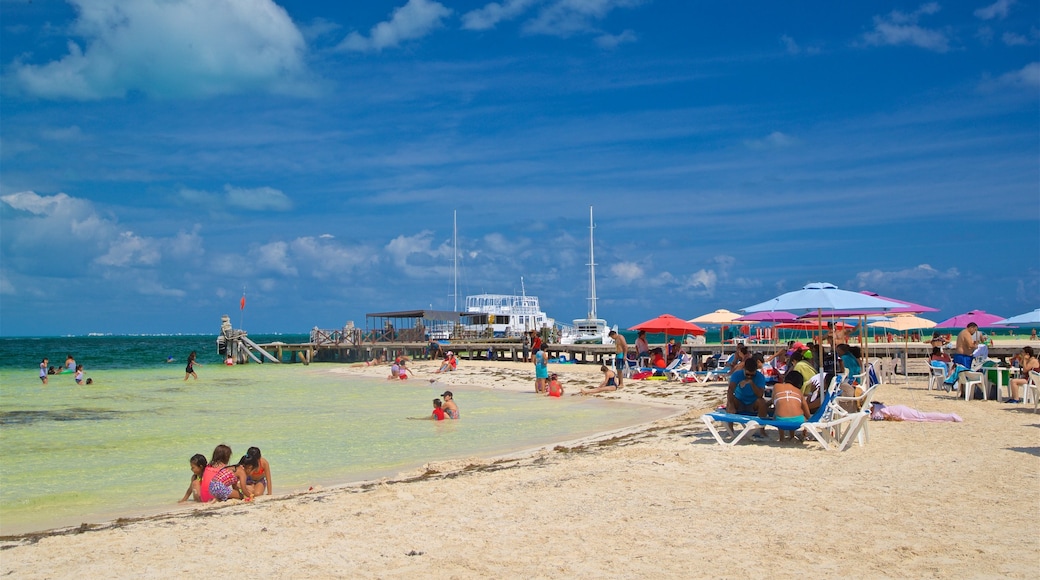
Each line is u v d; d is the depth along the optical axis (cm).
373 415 2364
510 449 1597
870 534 707
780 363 2142
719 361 3189
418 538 746
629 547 690
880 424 1438
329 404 2770
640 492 918
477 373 4162
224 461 1197
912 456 1106
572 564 645
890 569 608
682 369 3048
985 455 1100
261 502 1054
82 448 1730
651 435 1520
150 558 712
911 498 848
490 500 903
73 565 698
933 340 2319
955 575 589
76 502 1167
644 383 3022
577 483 983
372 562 672
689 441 1333
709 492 909
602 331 7050
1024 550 647
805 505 830
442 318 6506
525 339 4931
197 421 2238
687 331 3086
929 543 673
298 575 643
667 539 712
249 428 2053
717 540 704
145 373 5075
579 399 2744
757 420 1258
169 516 977
